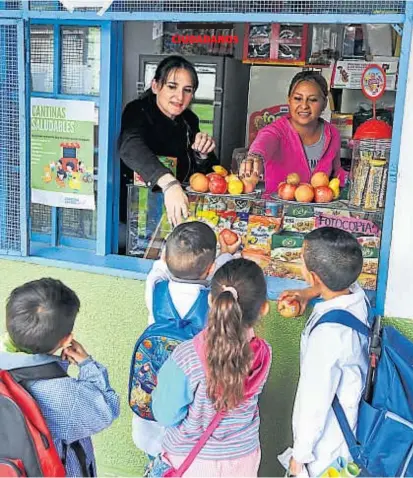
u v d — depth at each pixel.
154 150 2.97
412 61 2.14
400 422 1.91
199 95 3.69
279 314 2.44
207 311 2.09
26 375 1.77
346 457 2.02
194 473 1.88
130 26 3.85
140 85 3.59
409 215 2.22
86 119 2.76
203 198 2.67
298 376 2.46
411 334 2.29
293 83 3.16
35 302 1.77
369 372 2.00
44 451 1.66
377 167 2.43
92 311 2.74
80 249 2.93
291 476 2.08
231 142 3.87
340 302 2.03
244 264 1.92
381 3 2.21
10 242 2.85
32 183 2.90
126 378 2.75
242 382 1.78
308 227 2.57
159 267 2.27
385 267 2.28
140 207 2.82
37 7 2.64
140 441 2.26
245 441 1.90
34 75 2.82
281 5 2.35
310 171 3.23
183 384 1.84
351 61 3.67
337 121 3.73
